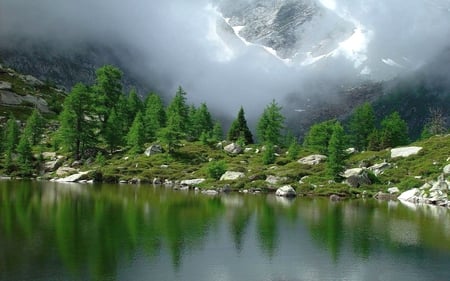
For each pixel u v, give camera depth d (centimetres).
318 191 8981
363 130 14688
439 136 12438
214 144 13612
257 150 13150
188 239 4369
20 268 3222
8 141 12381
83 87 11631
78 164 11188
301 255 3934
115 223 4941
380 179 9944
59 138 11569
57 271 3192
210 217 5647
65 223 4809
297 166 10869
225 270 3434
